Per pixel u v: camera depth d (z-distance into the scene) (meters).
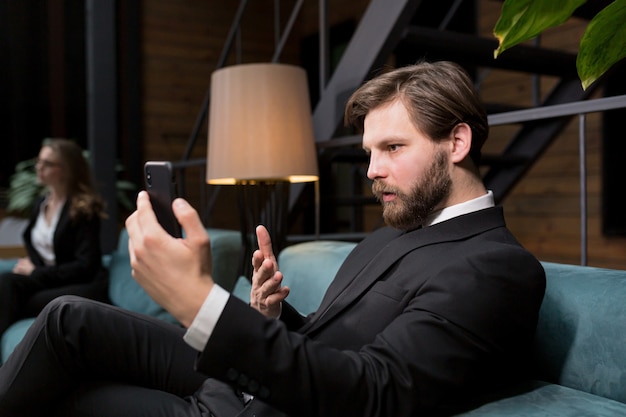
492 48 2.39
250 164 2.11
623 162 3.29
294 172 2.14
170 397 1.11
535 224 3.70
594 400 0.96
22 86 4.98
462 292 0.93
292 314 1.23
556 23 0.65
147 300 2.54
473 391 0.98
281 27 5.94
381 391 0.85
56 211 2.93
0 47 4.91
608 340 0.99
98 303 1.13
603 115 3.28
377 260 1.14
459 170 1.10
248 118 2.11
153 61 5.40
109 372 1.13
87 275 2.79
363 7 5.12
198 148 5.59
